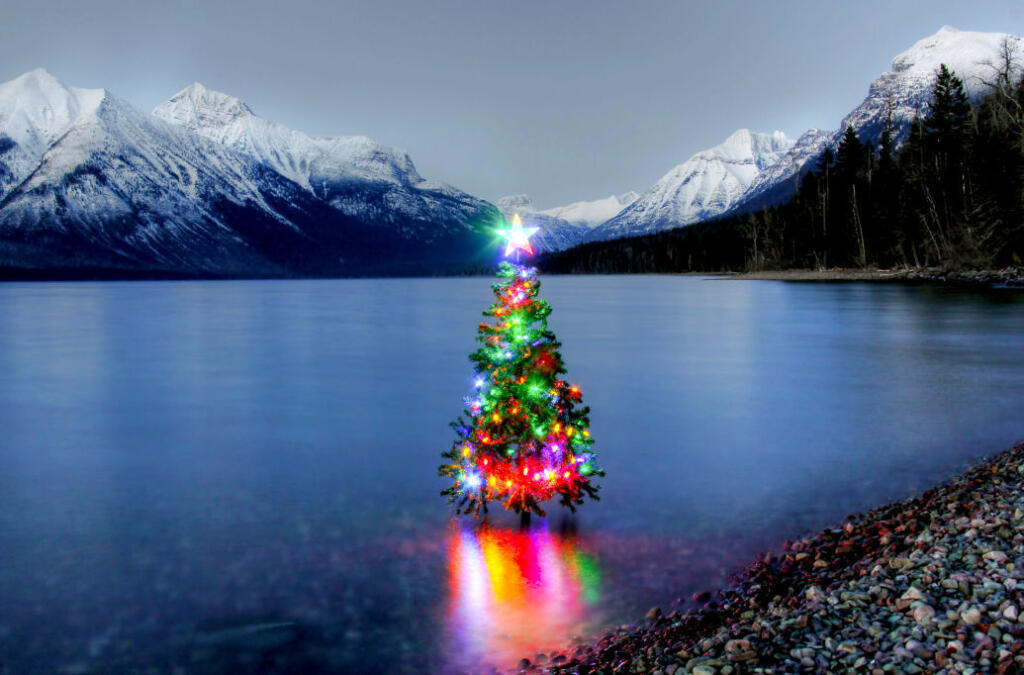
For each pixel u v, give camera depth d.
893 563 6.30
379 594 6.73
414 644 5.78
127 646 5.87
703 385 20.00
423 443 13.80
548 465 8.80
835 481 10.08
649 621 6.01
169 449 13.60
